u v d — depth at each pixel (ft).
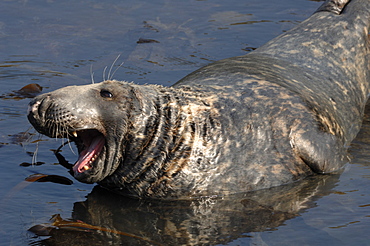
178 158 86.94
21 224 76.95
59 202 84.23
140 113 85.71
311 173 92.53
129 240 73.97
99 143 86.33
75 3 171.12
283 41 118.42
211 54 138.41
